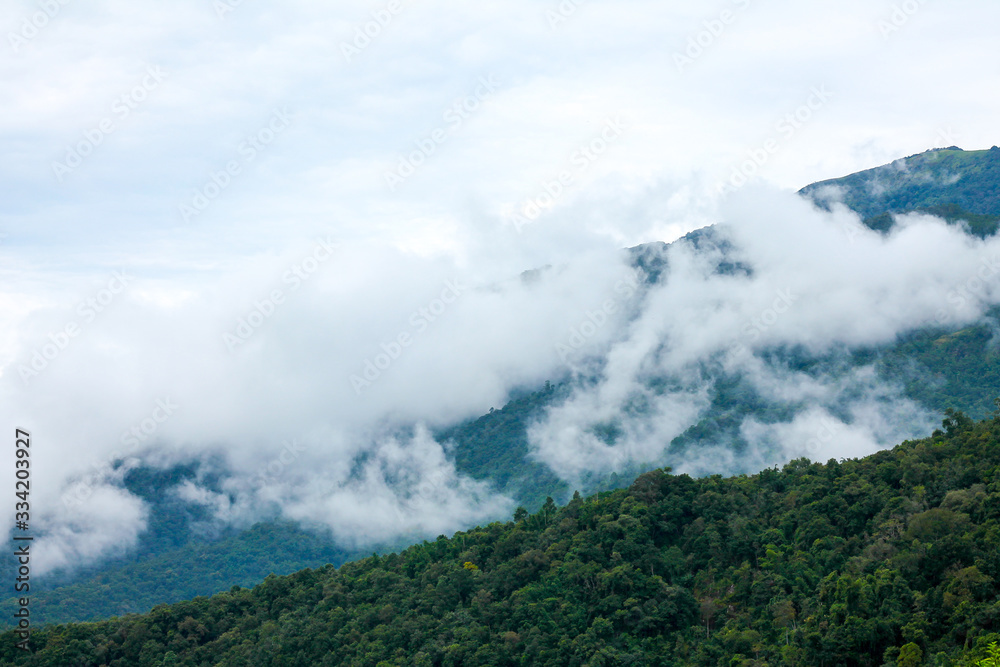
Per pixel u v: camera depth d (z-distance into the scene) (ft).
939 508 309.22
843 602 281.74
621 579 339.36
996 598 253.44
